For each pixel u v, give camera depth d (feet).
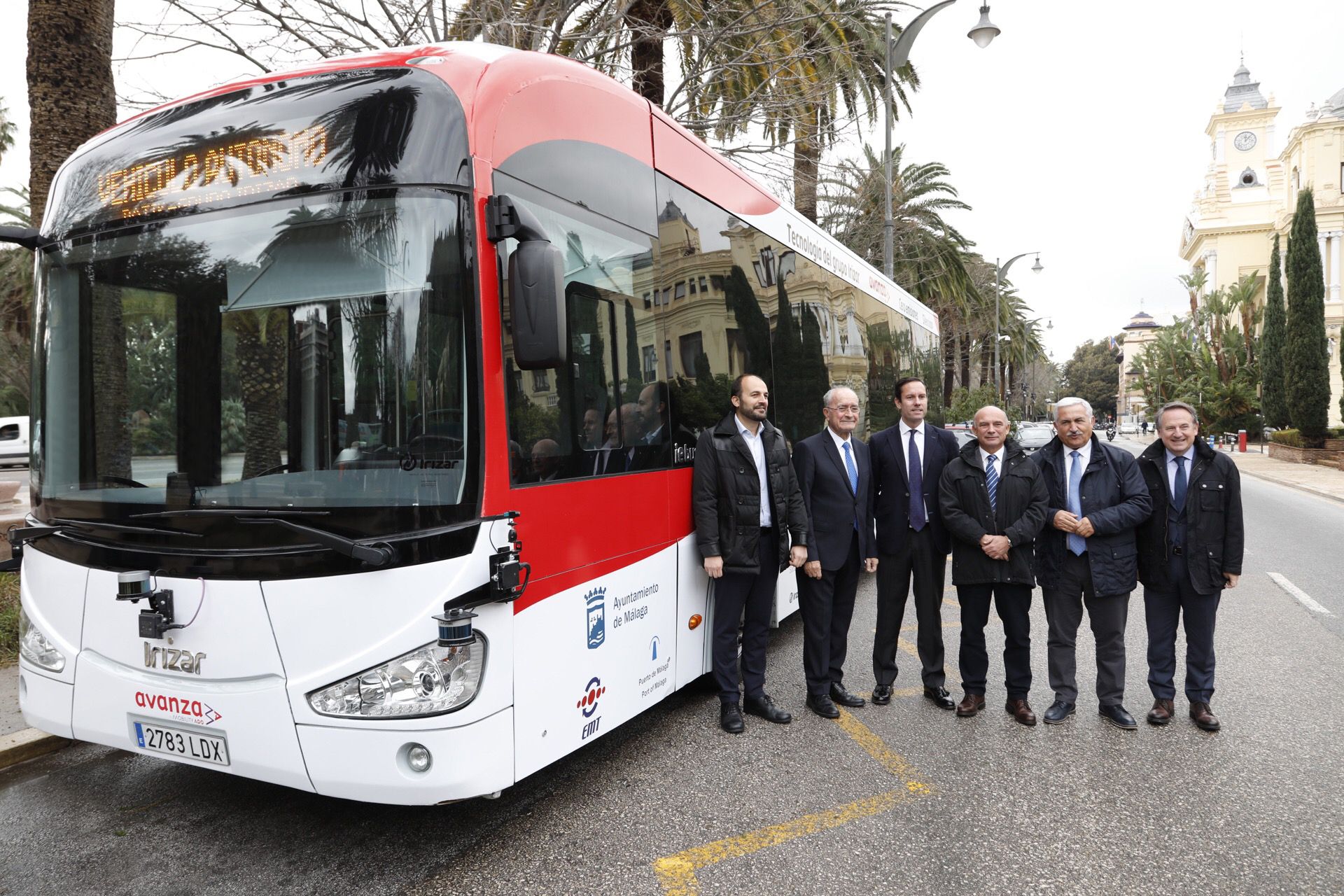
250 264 10.27
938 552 17.13
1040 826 12.10
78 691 10.94
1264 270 211.41
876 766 14.19
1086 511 15.84
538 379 11.00
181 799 13.10
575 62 13.04
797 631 23.57
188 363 10.44
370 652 9.43
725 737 15.53
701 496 14.76
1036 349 205.77
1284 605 26.27
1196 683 16.03
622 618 12.80
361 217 9.91
